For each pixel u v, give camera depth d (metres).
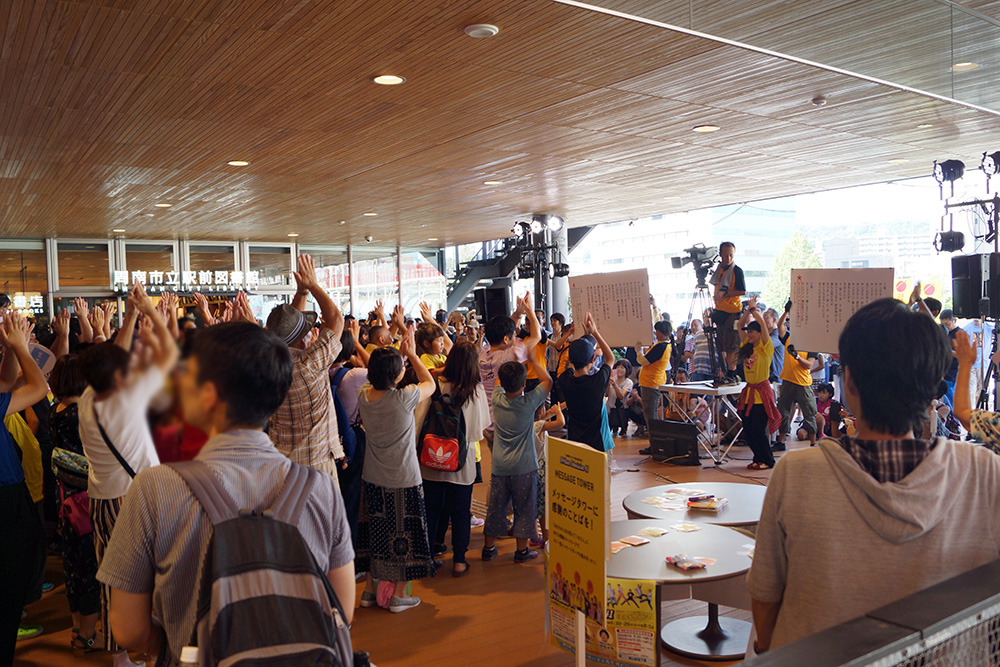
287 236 13.33
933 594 1.02
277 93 4.96
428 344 5.12
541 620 3.50
